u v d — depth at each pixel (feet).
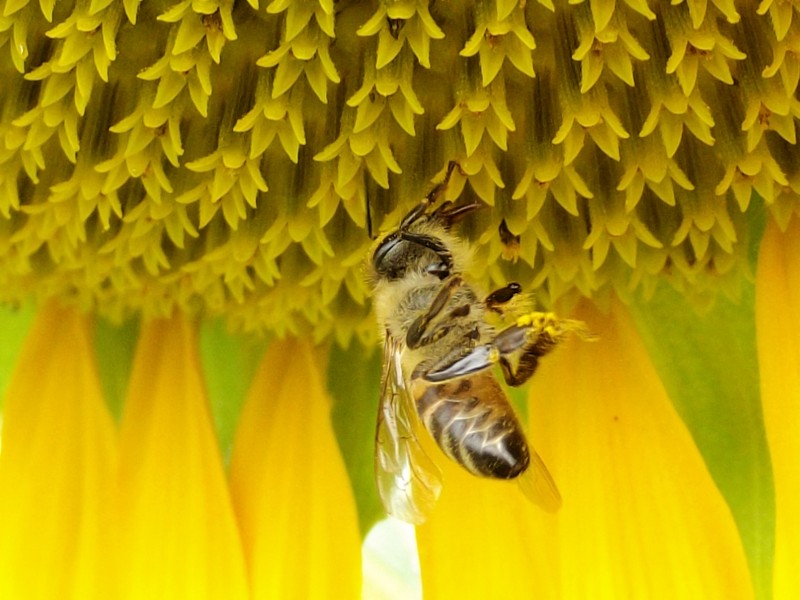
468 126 0.36
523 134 0.37
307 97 0.36
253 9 0.36
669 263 0.38
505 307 0.36
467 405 0.35
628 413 0.39
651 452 0.39
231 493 0.41
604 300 0.39
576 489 0.39
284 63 0.35
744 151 0.36
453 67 0.36
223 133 0.36
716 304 0.39
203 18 0.35
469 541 0.39
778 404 0.38
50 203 0.38
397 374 0.35
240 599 0.40
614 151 0.36
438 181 0.36
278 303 0.39
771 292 0.37
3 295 0.40
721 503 0.38
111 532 0.41
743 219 0.37
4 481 0.41
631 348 0.39
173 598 0.40
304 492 0.40
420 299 0.35
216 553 0.40
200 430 0.41
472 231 0.37
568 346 0.39
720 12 0.35
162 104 0.36
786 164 0.36
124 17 0.36
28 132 0.37
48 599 0.40
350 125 0.36
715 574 0.38
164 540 0.40
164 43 0.36
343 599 0.40
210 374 0.42
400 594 0.43
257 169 0.36
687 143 0.36
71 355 0.41
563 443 0.39
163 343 0.41
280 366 0.41
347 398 0.41
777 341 0.38
